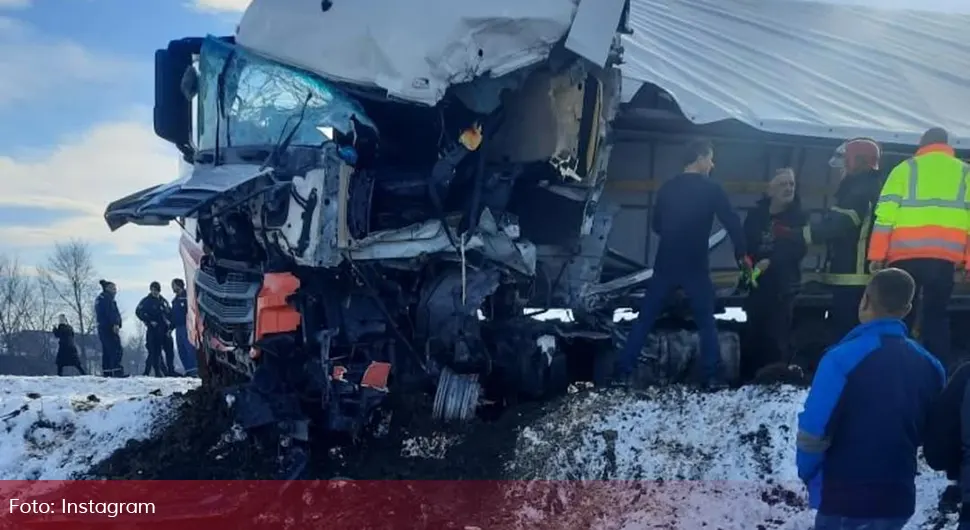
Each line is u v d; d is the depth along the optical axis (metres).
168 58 6.73
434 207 5.37
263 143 5.50
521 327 5.80
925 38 10.33
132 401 6.44
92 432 6.01
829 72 8.48
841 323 6.17
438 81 5.05
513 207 6.09
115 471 5.30
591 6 5.35
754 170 7.62
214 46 6.15
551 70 5.55
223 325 5.58
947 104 8.05
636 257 7.32
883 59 9.20
